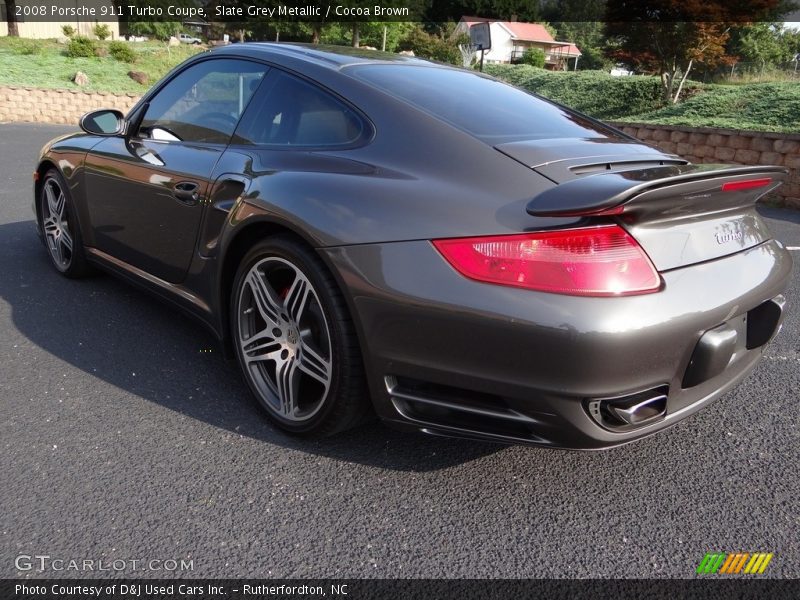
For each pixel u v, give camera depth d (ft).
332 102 7.80
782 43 128.36
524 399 5.68
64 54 73.36
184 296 9.16
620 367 5.47
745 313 6.59
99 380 8.71
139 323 10.73
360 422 7.14
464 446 7.58
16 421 7.60
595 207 5.26
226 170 8.13
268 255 7.23
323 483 6.76
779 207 25.76
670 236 5.90
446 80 8.57
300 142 7.84
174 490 6.50
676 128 30.32
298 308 7.09
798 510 6.63
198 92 9.64
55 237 12.68
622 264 5.50
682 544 6.09
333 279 6.56
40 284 12.37
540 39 214.28
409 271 5.94
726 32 47.39
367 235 6.22
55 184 12.26
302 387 7.66
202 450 7.22
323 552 5.79
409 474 6.99
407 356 6.09
